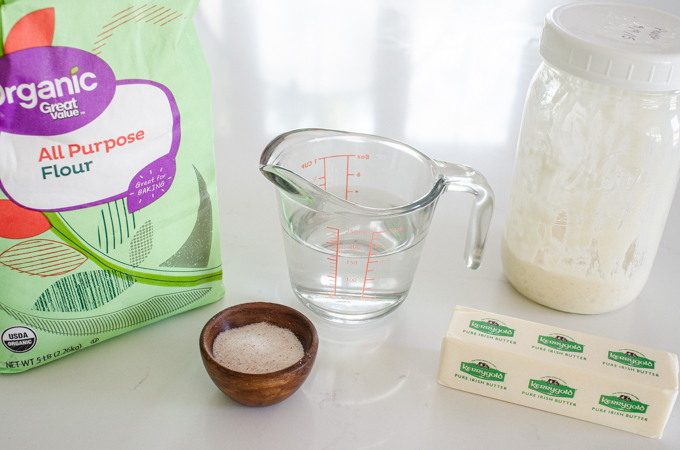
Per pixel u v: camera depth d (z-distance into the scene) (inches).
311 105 49.3
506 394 26.3
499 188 40.6
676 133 26.4
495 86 53.7
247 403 24.7
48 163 23.0
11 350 25.4
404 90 52.3
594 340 26.1
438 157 43.4
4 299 24.3
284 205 28.0
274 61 55.5
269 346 26.2
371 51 58.1
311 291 29.3
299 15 63.9
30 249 24.0
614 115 26.4
